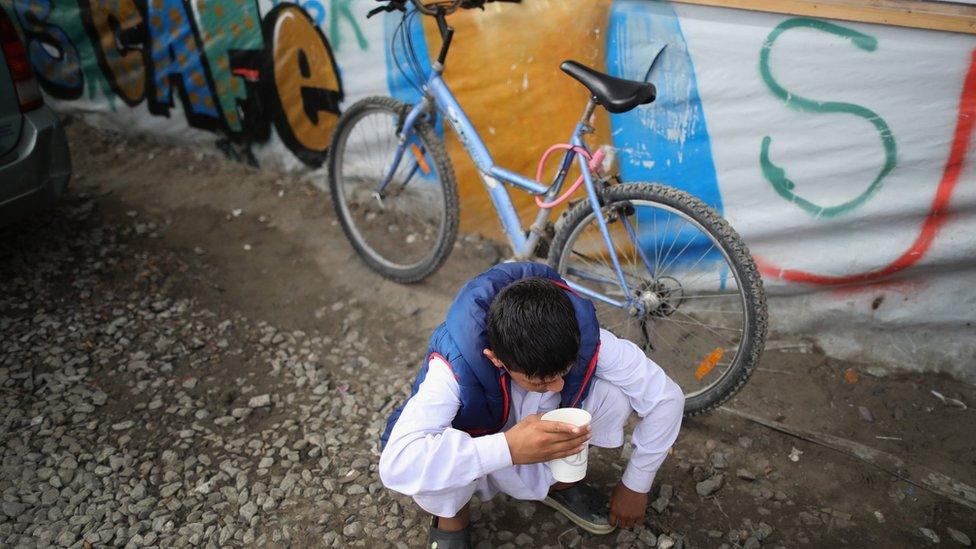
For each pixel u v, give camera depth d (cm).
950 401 267
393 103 323
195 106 435
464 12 313
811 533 224
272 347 310
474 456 171
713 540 222
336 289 347
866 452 249
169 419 272
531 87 315
